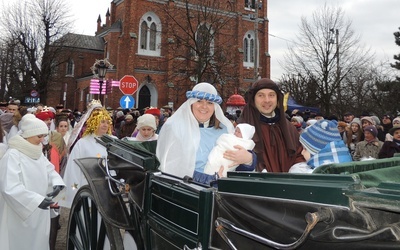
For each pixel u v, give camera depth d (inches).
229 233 79.7
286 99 147.1
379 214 59.0
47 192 175.2
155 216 104.3
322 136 116.2
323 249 66.1
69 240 160.4
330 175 62.0
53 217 197.2
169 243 96.0
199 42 903.1
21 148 157.4
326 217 59.2
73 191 191.6
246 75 1472.7
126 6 1284.4
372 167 93.6
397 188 56.2
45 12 1369.3
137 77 1291.8
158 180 104.6
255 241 75.6
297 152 136.1
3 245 154.2
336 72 942.4
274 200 67.9
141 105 1318.9
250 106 138.4
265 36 1523.1
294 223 66.6
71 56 1595.7
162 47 1323.8
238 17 1427.2
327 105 920.9
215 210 82.5
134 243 135.3
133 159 119.3
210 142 125.3
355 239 59.0
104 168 148.7
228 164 109.4
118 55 1272.1
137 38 1298.0
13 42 1382.9
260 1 1528.1
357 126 354.6
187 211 88.6
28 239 158.1
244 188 74.8
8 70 1533.0
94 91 586.9
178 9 1229.1
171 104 1185.4
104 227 136.1
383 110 1095.0
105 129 204.1
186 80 1213.7
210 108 125.6
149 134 237.6
